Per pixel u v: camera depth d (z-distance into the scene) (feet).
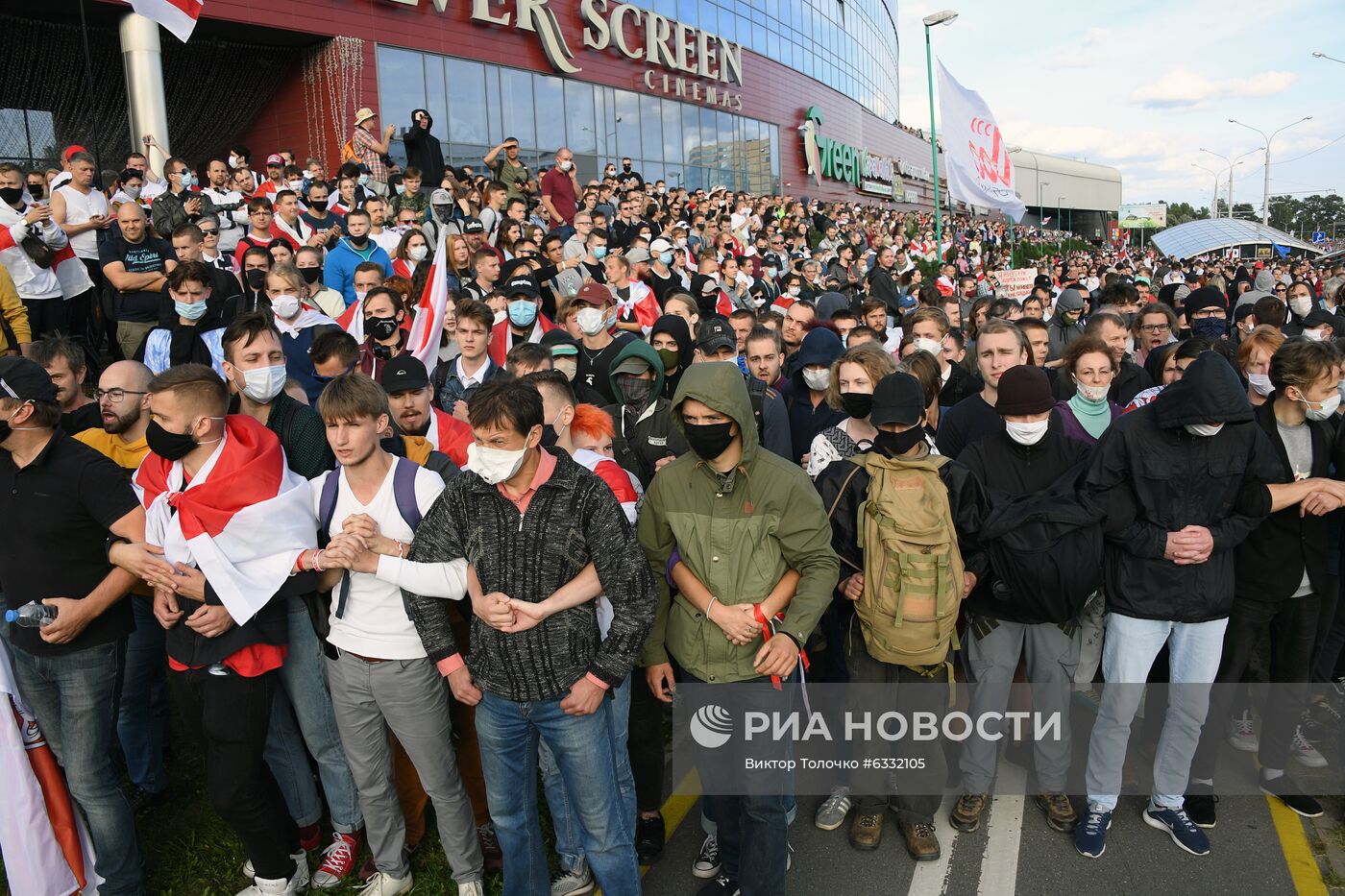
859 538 12.32
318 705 11.95
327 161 60.44
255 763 11.12
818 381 17.13
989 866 12.49
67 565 10.87
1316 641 14.48
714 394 10.21
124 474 11.12
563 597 9.91
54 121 51.13
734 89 108.78
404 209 34.17
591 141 82.99
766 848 10.55
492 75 71.77
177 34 28.81
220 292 21.48
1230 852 12.67
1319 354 12.92
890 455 12.45
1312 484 12.55
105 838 11.32
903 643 11.82
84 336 24.80
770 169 119.85
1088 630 13.70
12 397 10.32
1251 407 11.69
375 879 11.98
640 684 12.73
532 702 10.08
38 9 49.52
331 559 10.42
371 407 10.75
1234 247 167.73
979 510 12.47
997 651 12.94
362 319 20.51
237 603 10.43
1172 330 22.40
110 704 11.33
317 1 58.59
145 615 13.42
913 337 20.62
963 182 51.80
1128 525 12.23
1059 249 135.64
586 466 12.28
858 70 158.92
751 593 10.66
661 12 96.32
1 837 10.88
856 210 100.01
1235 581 13.23
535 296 20.86
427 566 10.19
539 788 14.48
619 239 44.21
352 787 12.33
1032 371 12.80
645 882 12.53
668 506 11.03
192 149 59.36
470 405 9.58
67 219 26.09
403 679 10.97
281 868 11.62
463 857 11.55
